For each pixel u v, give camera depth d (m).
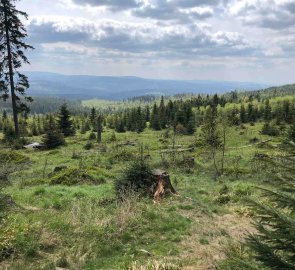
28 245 9.45
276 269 4.16
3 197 12.90
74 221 11.73
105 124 93.81
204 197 17.36
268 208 4.48
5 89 41.34
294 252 4.33
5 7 39.25
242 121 84.19
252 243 4.47
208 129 35.84
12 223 10.42
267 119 86.62
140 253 10.24
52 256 9.39
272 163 4.99
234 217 14.09
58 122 62.78
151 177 16.91
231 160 33.91
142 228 12.03
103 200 15.20
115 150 39.88
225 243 11.02
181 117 76.00
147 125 89.88
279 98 143.12
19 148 41.78
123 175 17.19
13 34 40.28
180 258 9.99
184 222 12.88
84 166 25.30
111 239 10.95
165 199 16.00
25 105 43.53
